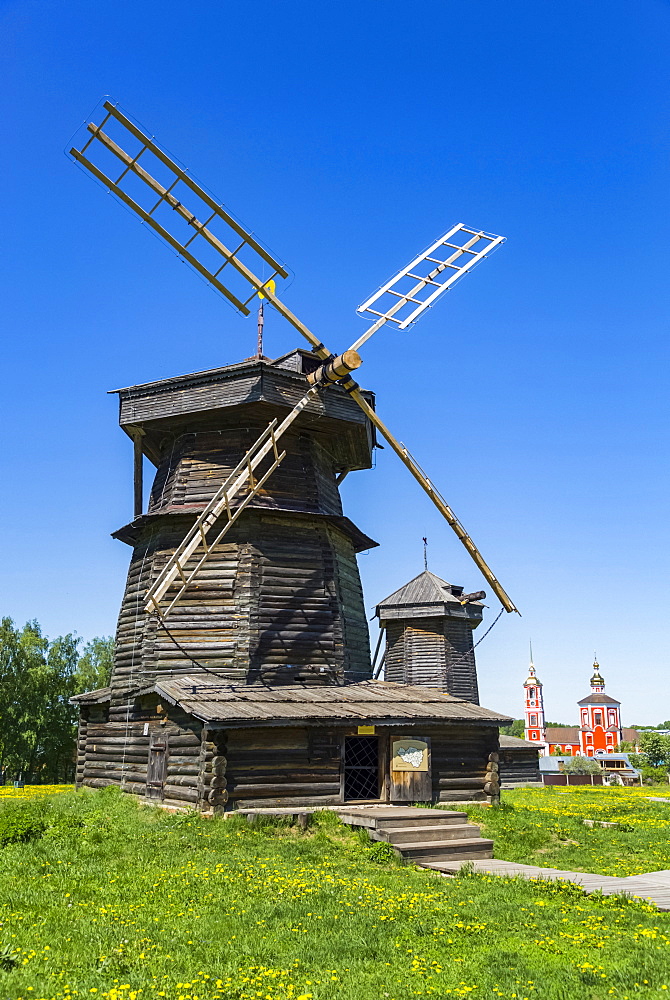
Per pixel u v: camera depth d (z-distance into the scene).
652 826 21.05
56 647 62.84
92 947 8.60
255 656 20.69
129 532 24.44
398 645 47.25
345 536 25.20
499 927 9.38
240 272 20.86
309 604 22.08
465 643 46.81
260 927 9.30
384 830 14.74
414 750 19.36
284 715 17.39
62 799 20.58
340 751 18.39
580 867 14.43
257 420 23.33
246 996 7.31
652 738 100.81
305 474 23.67
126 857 13.20
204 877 11.67
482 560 22.44
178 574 19.47
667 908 10.33
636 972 7.81
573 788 48.16
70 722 62.28
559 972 7.93
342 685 21.78
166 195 19.83
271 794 17.28
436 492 22.12
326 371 21.39
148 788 19.52
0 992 7.27
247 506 21.84
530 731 110.44
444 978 7.80
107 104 19.02
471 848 14.66
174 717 19.02
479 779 20.69
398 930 9.22
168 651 21.02
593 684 117.25
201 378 23.02
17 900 10.41
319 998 7.27
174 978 7.75
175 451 24.08
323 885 11.30
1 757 56.47
